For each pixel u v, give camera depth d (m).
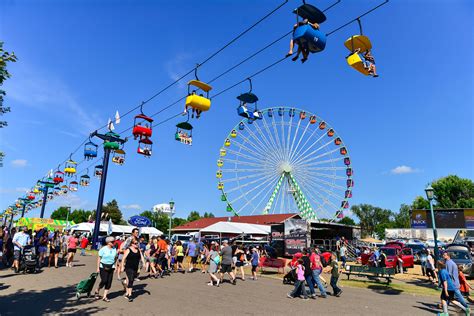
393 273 15.20
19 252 15.76
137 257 10.80
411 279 18.89
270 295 12.41
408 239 49.81
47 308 9.03
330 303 11.30
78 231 49.16
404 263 24.28
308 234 27.41
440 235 48.03
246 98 12.79
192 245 19.34
